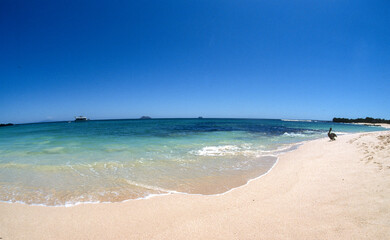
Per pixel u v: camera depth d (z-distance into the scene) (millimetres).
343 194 4812
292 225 3660
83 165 8875
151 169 8445
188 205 4973
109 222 4203
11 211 4754
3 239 3623
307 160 9602
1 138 18828
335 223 3572
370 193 4613
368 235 3115
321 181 6062
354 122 89438
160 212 4617
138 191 6055
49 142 15727
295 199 4898
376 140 12328
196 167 8844
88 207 4957
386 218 3498
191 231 3705
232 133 25516
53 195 5734
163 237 3557
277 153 12203
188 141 16812
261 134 25031
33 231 3898
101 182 6832
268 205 4680
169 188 6324
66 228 3994
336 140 16484
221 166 9039
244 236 3424
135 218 4352
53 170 8125
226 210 4566
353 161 8008
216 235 3518
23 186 6418
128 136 20672
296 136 23344
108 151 12023
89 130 30094
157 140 17281
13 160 9648
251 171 8258
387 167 6246
